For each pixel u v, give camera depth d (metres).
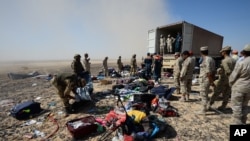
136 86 8.50
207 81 5.40
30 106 5.88
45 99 7.92
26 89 10.53
